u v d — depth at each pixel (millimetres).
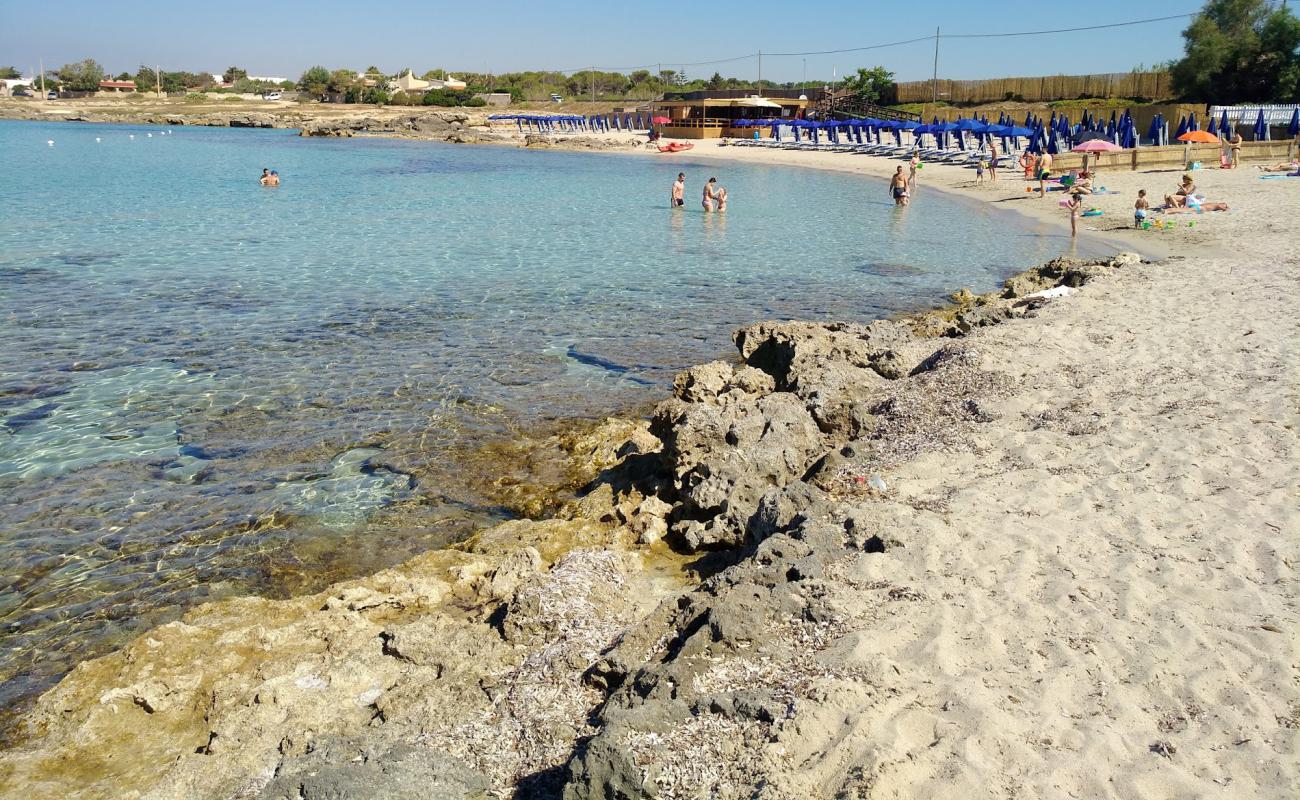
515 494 10141
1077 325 14414
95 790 5582
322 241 26406
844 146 69938
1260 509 7707
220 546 8930
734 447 9531
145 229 27859
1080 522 7691
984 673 5625
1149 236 27250
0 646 7344
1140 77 75750
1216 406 10195
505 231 29281
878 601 6477
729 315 18359
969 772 4668
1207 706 5277
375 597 7508
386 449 11266
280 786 5113
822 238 28891
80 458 10766
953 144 67625
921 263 24656
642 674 5785
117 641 7434
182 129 102562
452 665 6586
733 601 6270
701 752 5004
